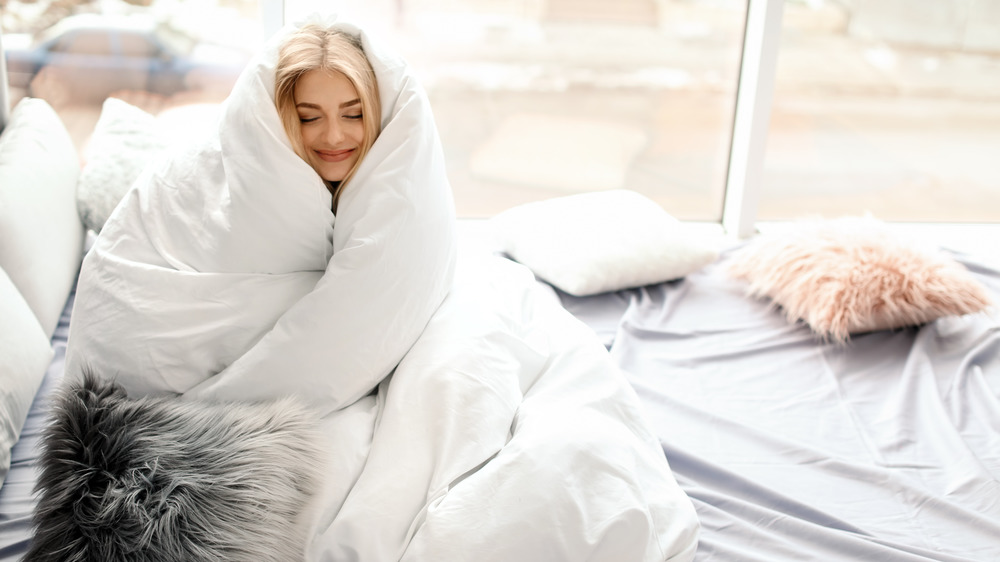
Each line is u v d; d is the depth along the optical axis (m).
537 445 1.15
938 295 1.86
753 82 2.34
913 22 2.46
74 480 1.01
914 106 2.56
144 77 2.28
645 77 2.50
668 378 1.73
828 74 2.52
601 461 1.15
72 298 1.84
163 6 2.21
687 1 2.43
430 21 2.39
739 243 2.35
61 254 1.71
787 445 1.49
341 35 1.35
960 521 1.31
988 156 2.61
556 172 2.59
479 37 2.42
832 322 1.84
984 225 2.63
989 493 1.37
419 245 1.34
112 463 1.03
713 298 2.09
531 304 1.66
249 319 1.30
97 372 1.29
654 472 1.24
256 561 0.99
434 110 2.50
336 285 1.26
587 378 1.42
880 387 1.71
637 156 2.59
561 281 2.02
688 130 2.56
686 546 1.15
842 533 1.25
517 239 2.14
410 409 1.24
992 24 2.46
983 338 1.86
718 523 1.29
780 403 1.66
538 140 2.55
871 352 1.84
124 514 0.98
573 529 1.06
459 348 1.33
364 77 1.32
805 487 1.40
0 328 1.36
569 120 2.54
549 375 1.44
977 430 1.56
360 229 1.30
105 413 1.08
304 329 1.26
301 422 1.15
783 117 2.56
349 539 1.07
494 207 2.61
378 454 1.19
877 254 1.95
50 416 1.11
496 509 1.07
